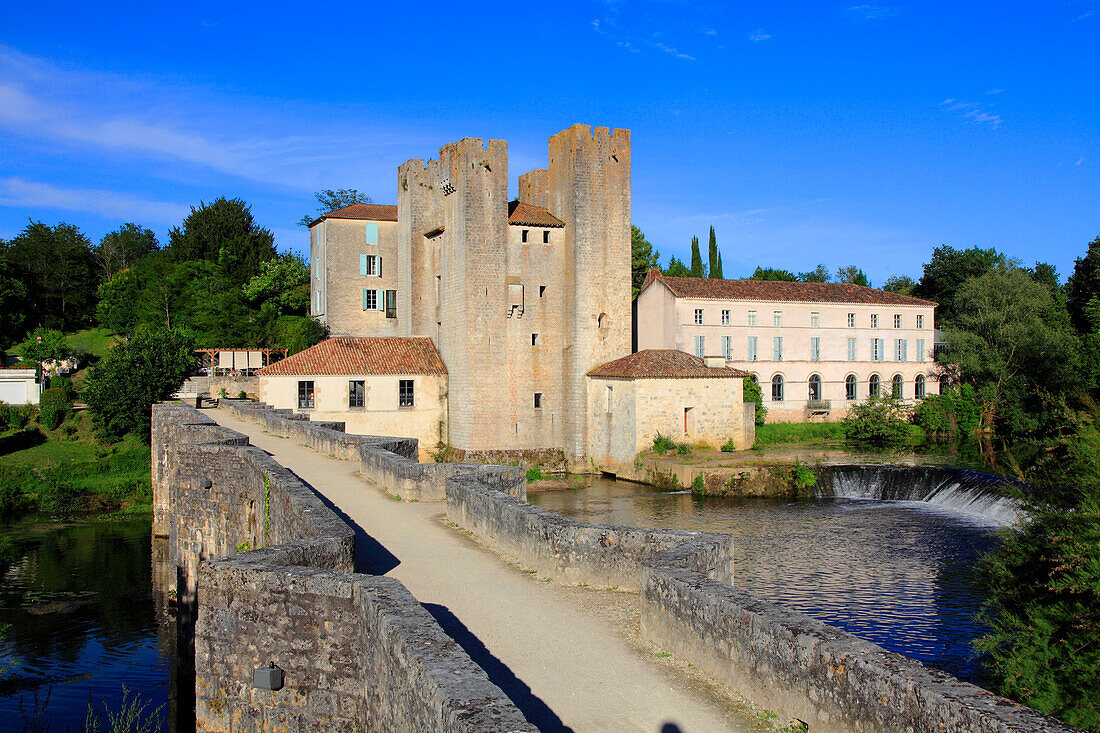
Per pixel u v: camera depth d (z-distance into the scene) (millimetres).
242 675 11219
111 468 56219
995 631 22047
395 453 28234
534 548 15375
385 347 61969
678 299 70312
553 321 61000
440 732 7227
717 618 10117
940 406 65438
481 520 17922
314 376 56594
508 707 7027
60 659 25062
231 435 28453
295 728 10883
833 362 74875
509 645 11391
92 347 96938
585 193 60219
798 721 8703
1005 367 67438
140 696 22234
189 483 23125
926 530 39375
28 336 99125
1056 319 72750
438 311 63562
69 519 47469
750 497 48875
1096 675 18094
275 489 17922
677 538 13867
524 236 60250
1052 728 6352
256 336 77938
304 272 86000
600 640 11594
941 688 7164
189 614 22688
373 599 10109
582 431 60188
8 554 39125
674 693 9734
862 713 7832
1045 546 20922
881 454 58031
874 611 27750
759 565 33469
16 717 20641
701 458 53656
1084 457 21594
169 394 61875
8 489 50062
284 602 11086
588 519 42812
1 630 27062
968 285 75625
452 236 60281
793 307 73688
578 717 9133
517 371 59875
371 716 9875
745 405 59000
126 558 38438
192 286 85688
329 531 13633
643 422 55000
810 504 46656
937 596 29266
